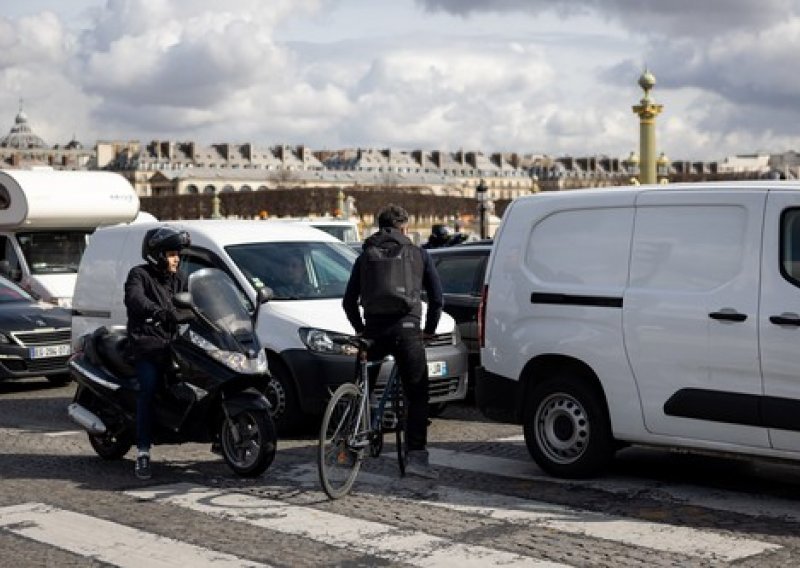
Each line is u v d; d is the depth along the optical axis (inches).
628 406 315.6
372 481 329.7
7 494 322.0
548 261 335.6
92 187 737.6
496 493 312.0
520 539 262.2
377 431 319.0
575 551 251.4
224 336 333.1
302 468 352.8
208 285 339.6
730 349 295.4
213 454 379.6
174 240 342.0
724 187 304.3
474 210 5969.5
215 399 334.3
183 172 7598.4
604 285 321.7
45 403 526.6
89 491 323.9
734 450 297.4
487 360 348.2
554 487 319.0
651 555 247.8
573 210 332.2
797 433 285.3
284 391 409.7
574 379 327.0
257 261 444.1
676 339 305.0
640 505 295.4
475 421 445.4
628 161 2493.8
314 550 256.2
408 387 322.7
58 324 566.9
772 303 290.0
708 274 302.4
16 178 708.7
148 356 337.7
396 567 242.1
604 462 324.5
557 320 330.6
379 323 317.7
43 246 725.3
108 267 487.2
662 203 314.0
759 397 291.0
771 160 5477.4
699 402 300.8
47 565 248.8
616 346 316.8
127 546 262.7
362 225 3636.8
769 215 294.5
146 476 339.9
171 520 287.1
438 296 324.5
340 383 401.7
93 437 374.0
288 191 5570.9
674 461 356.5
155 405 341.4
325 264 457.1
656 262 312.7
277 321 416.2
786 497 303.7
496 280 346.9
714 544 256.1
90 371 360.8
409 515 287.3
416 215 5703.7
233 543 263.6
